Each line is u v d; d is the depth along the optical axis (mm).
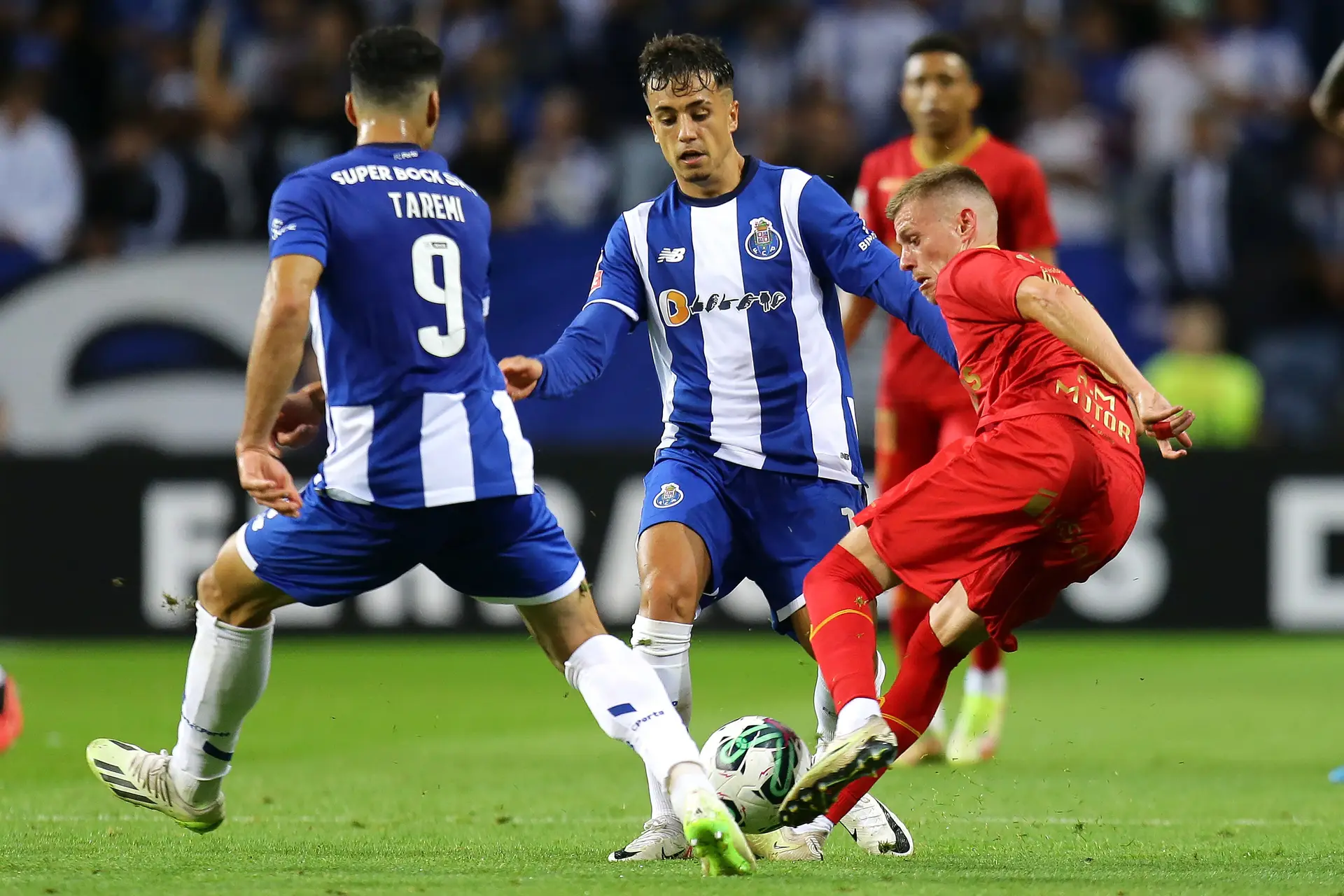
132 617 41000
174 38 54062
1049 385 16250
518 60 53625
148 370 44062
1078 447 16016
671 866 15625
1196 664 38250
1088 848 17281
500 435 15328
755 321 17734
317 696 33594
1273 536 40719
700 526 17500
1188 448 15117
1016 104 52969
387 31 15594
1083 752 26438
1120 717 30609
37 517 41000
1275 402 48344
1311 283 48969
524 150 52188
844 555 16672
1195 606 40938
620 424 42938
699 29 54594
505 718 30766
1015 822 19469
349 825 18922
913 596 25750
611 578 40469
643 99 53531
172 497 41031
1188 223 49625
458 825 19031
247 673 15820
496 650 41062
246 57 53219
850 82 54094
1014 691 34250
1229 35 56438
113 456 41062
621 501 40531
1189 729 29000
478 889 13938
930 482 16281
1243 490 40781
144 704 31891
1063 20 56500
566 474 40594
